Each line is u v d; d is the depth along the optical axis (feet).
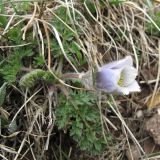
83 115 0.80
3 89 0.78
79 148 0.83
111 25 0.92
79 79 0.81
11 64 0.81
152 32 0.96
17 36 0.83
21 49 0.83
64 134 0.83
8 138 0.81
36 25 0.85
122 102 0.89
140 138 0.85
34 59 0.84
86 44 0.86
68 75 0.81
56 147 0.83
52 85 0.82
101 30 0.91
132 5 0.96
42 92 0.83
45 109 0.81
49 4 0.90
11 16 0.85
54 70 0.83
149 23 0.96
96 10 0.92
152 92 0.90
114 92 0.76
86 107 0.80
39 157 0.81
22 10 0.88
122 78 0.78
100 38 0.91
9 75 0.79
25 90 0.81
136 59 0.88
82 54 0.87
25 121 0.82
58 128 0.78
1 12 0.85
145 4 1.00
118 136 0.85
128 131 0.83
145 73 0.92
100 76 0.76
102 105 0.84
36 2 0.88
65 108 0.79
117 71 0.74
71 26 0.87
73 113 0.80
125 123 0.86
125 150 0.84
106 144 0.83
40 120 0.81
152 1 1.02
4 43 0.84
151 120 0.84
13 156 0.80
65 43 0.84
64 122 0.79
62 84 0.82
